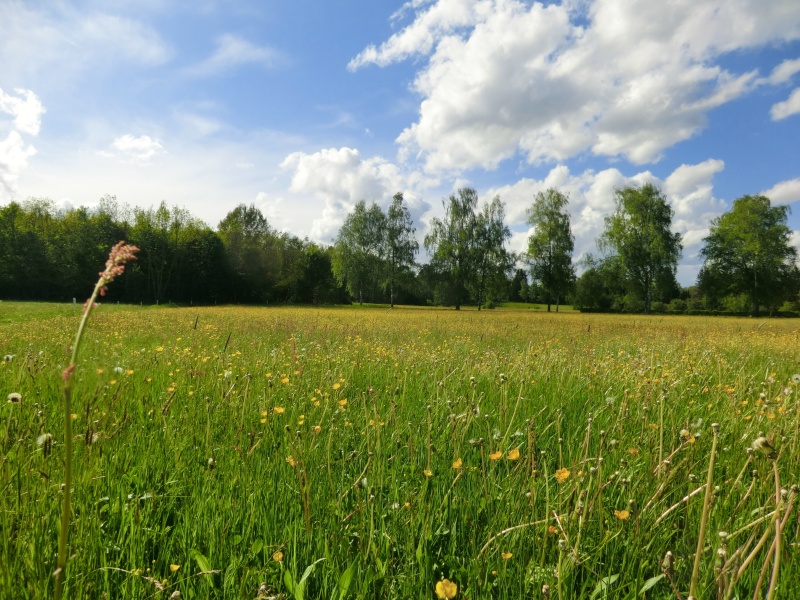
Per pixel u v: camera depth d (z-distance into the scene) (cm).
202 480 264
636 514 212
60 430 306
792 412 321
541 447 322
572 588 176
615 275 6581
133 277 6538
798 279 6088
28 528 195
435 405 393
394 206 7050
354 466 294
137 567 193
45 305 3622
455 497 244
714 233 6284
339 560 201
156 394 440
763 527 204
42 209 7131
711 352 831
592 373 580
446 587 143
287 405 410
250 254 7862
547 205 6631
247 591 176
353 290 7144
